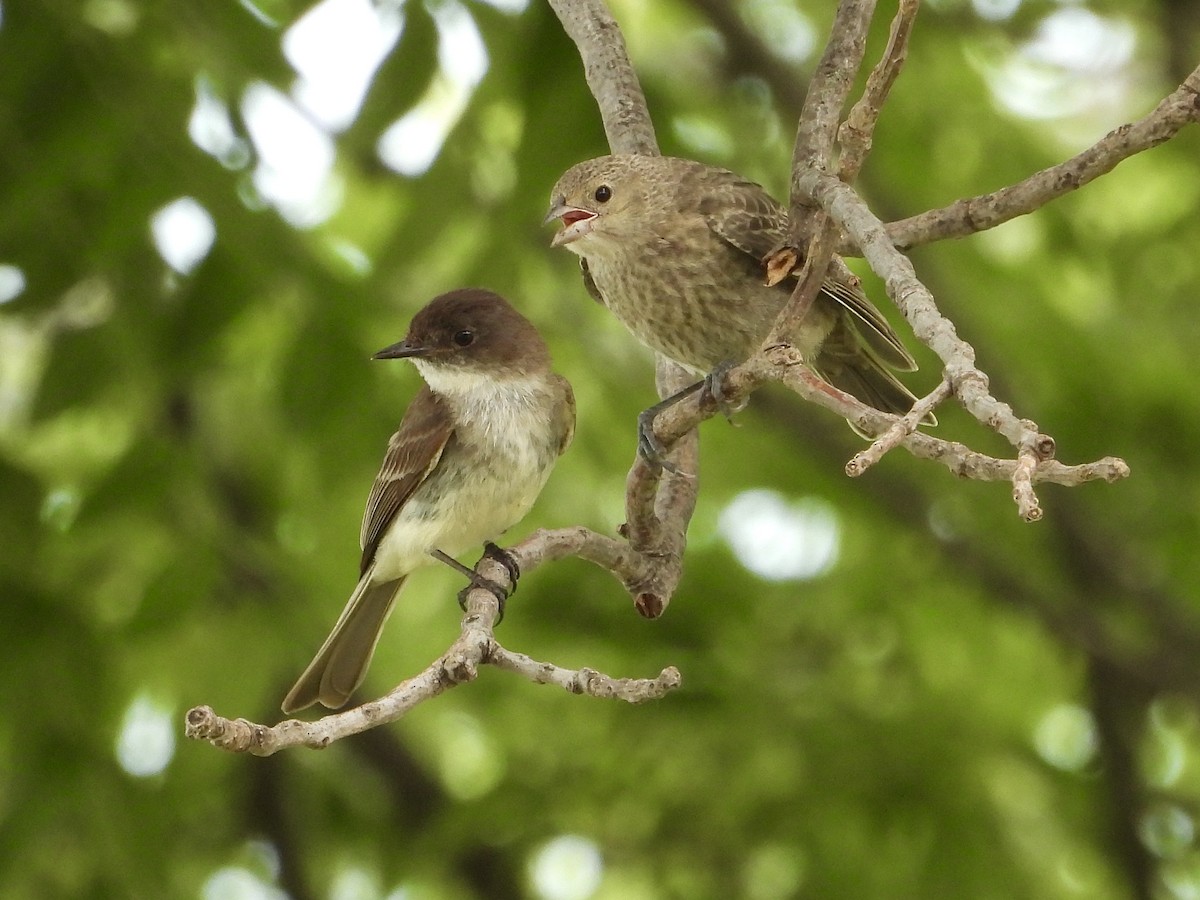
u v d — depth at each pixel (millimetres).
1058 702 16188
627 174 9500
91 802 12125
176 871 13375
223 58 11273
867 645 14906
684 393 9430
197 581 11883
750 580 14953
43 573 12211
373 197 14828
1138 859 14500
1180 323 15336
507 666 5914
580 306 15086
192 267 11070
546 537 7934
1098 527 15391
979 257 14797
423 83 10477
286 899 14992
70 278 10914
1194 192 15547
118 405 11969
